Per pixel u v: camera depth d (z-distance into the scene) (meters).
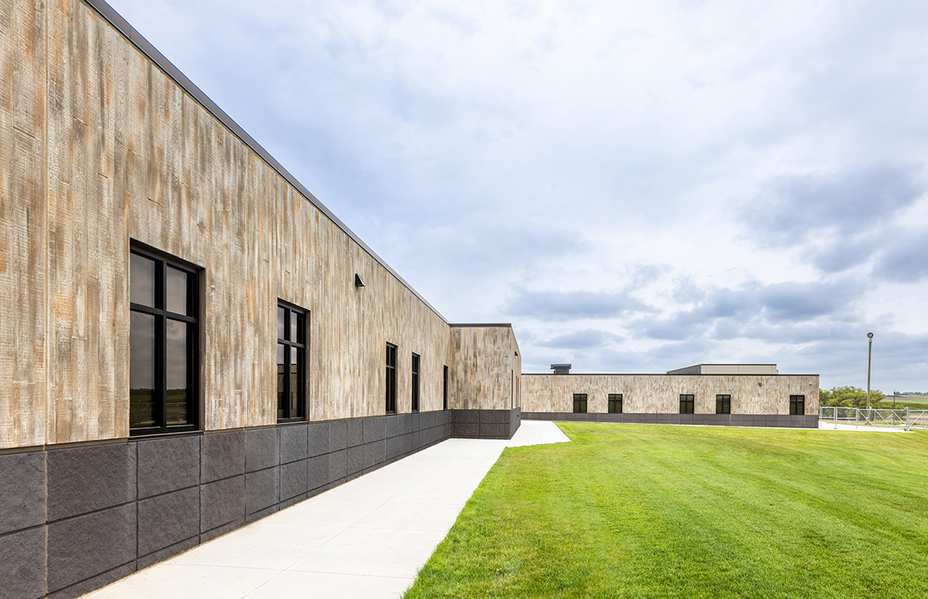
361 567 5.62
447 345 22.89
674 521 7.95
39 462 4.28
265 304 7.99
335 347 10.62
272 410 8.16
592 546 6.54
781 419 38.88
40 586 4.27
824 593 5.21
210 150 6.68
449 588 5.03
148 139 5.58
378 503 8.90
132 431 5.46
